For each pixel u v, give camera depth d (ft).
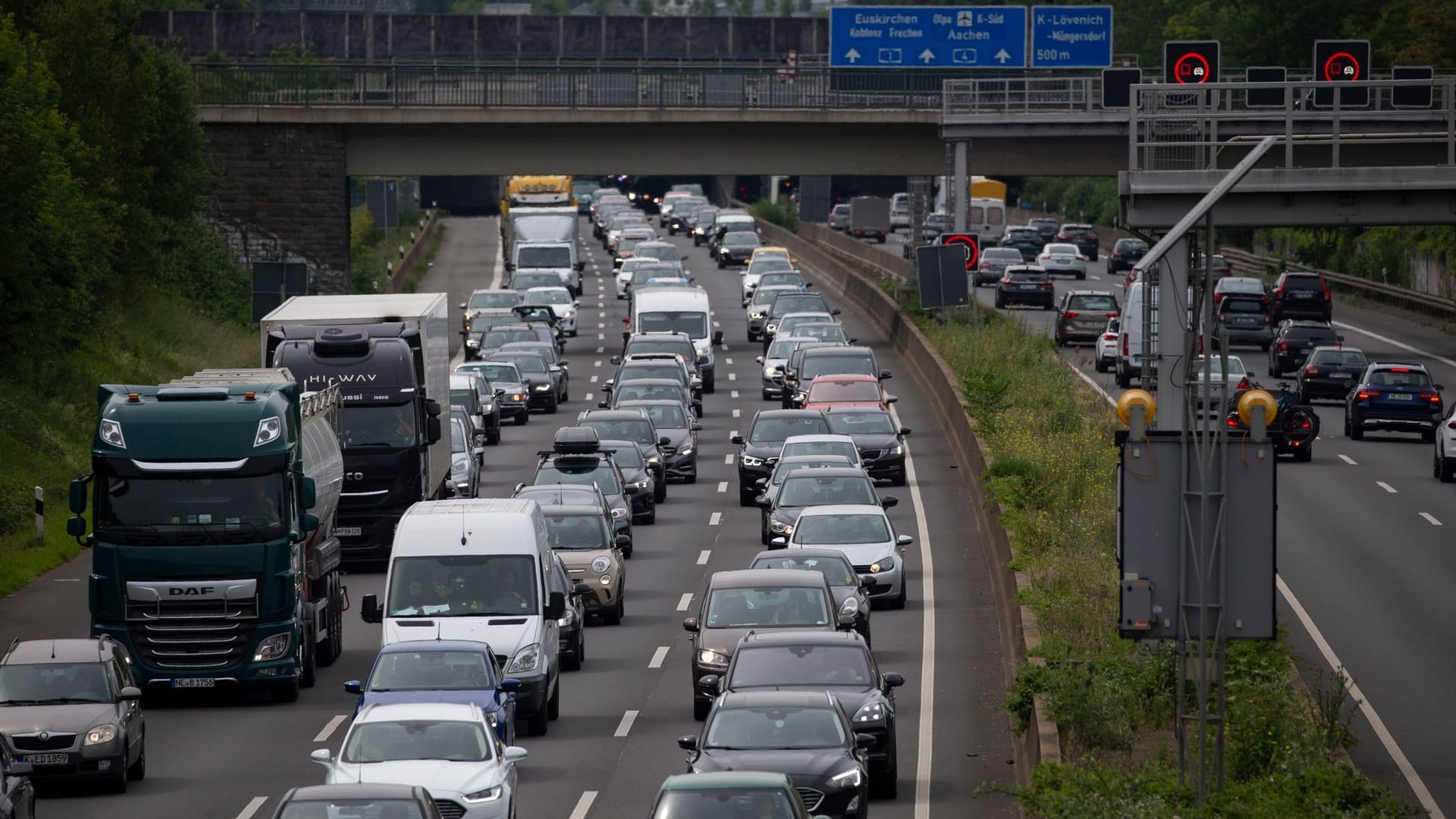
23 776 184.44
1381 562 351.46
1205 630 176.35
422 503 280.31
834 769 185.37
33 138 495.00
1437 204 268.21
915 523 413.80
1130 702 221.46
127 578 272.51
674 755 236.22
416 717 197.16
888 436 461.78
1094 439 436.35
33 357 513.45
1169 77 488.85
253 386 284.61
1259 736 197.26
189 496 273.95
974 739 242.37
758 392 643.86
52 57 630.33
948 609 331.57
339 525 368.48
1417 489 436.76
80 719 218.38
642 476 424.87
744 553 387.55
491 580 261.03
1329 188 267.39
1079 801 174.60
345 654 317.01
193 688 276.00
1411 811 179.63
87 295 536.83
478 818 184.75
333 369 367.86
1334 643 286.05
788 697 197.47
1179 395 265.95
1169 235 188.14
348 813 158.30
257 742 249.55
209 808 212.84
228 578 273.13
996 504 385.50
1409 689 256.73
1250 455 175.63
